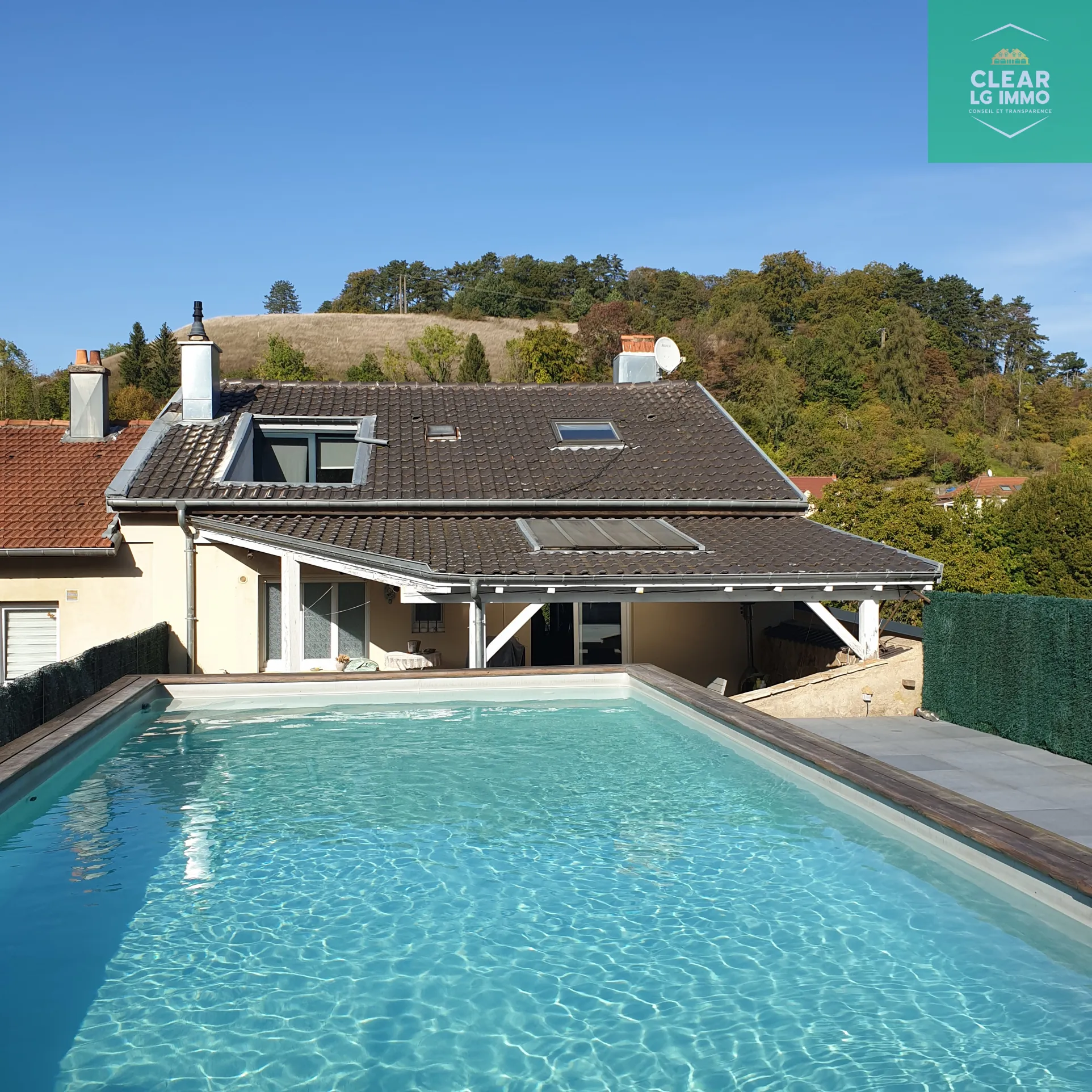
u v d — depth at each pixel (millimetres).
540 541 14969
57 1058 4156
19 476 16953
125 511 15586
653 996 4688
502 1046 4250
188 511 15484
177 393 19641
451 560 13953
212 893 6055
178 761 9297
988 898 5453
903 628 18438
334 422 18797
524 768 9008
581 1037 4324
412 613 16875
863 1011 4484
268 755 9508
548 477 17500
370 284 118500
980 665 15016
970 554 33062
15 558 15406
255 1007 4637
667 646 18312
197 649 15883
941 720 15836
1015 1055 4078
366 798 8109
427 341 70875
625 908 5762
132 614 15750
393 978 4906
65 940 5363
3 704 8297
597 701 11914
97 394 18312
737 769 8898
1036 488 38562
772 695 15898
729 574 14109
